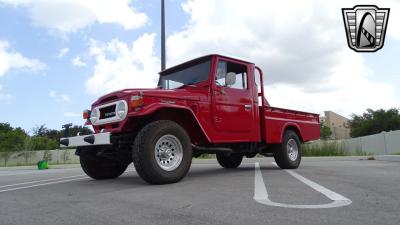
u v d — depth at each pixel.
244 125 6.86
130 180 6.03
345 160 12.20
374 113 54.78
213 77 6.39
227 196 3.86
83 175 7.89
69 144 5.89
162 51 13.65
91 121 5.84
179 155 5.26
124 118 5.23
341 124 65.88
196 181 5.35
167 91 5.67
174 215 3.01
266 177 5.79
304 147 14.89
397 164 8.95
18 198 4.29
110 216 3.05
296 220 2.76
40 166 14.14
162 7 13.76
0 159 25.06
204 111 6.11
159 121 5.19
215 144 6.55
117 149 5.62
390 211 3.04
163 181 5.01
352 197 3.70
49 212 3.31
